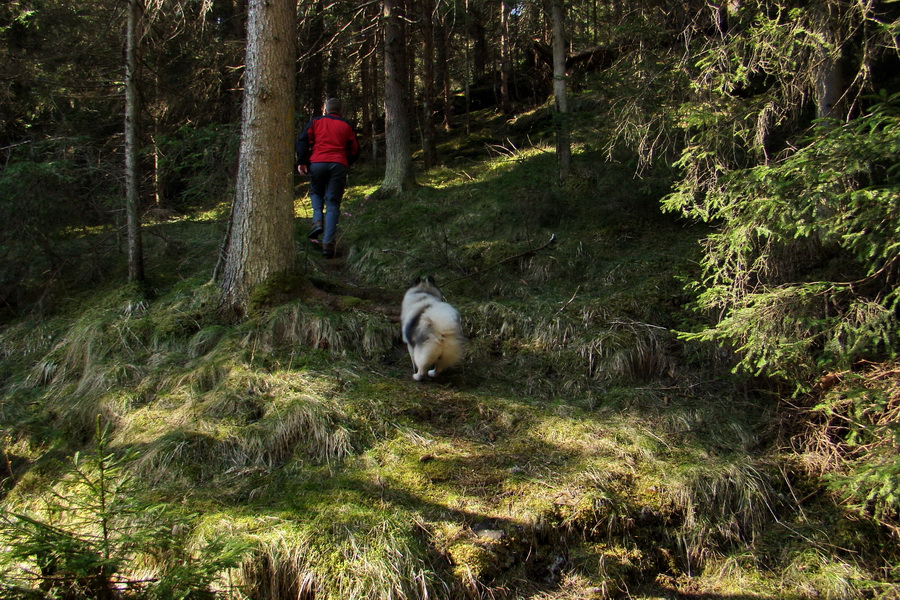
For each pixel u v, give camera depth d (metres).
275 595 2.90
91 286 6.88
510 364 5.26
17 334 5.96
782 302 3.69
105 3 9.08
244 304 5.40
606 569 3.21
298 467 3.71
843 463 3.86
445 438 4.00
